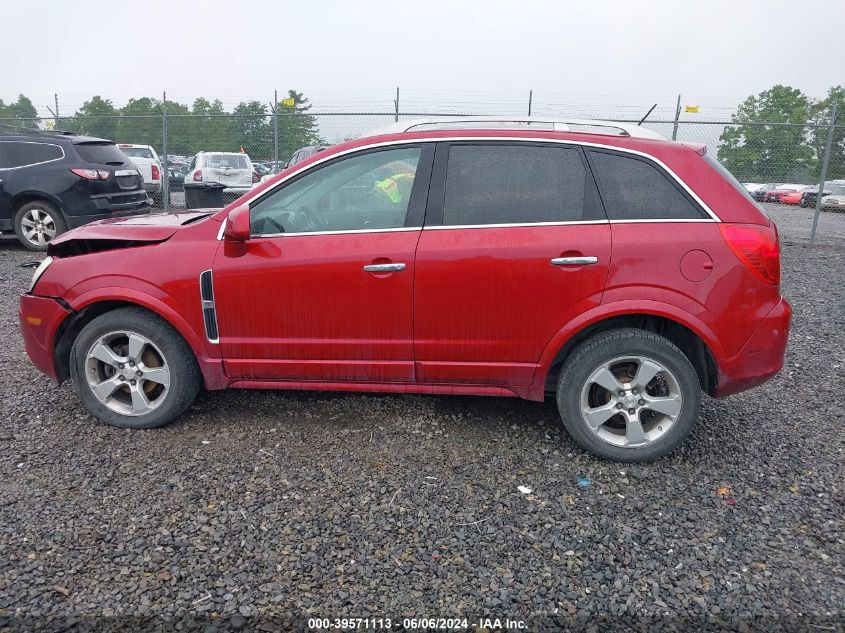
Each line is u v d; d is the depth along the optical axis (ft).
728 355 10.80
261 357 11.90
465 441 12.15
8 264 28.45
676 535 9.36
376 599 8.02
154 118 47.32
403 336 11.46
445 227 11.23
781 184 42.75
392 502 10.08
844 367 16.70
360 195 11.57
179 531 9.24
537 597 8.09
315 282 11.38
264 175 57.52
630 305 10.75
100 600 7.87
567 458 11.57
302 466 11.12
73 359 12.25
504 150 11.37
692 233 10.69
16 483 10.40
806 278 29.55
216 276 11.59
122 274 11.84
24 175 30.58
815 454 11.87
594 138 11.23
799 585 8.33
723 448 12.06
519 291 11.00
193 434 12.23
